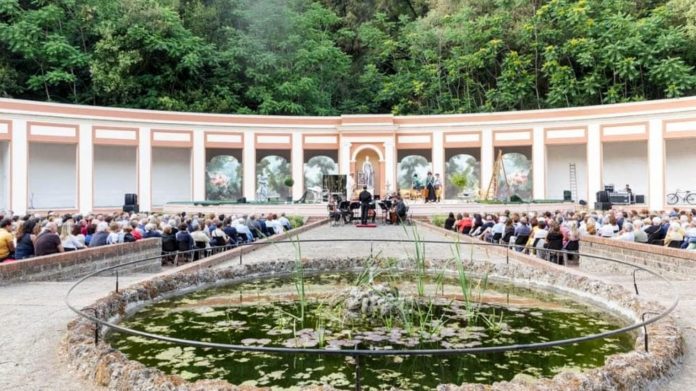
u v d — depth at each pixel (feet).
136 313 24.58
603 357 17.71
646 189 102.89
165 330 21.31
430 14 154.71
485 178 106.63
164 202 111.96
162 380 13.51
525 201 95.40
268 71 139.95
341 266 39.24
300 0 155.63
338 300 24.84
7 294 27.04
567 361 17.26
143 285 27.02
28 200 89.15
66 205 100.53
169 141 102.63
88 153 94.73
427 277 35.47
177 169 113.91
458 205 85.97
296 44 144.46
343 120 110.22
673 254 33.76
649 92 120.67
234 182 110.52
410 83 146.51
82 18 120.57
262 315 24.06
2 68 109.70
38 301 25.29
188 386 13.11
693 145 97.40
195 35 141.28
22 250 34.88
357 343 19.22
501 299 28.02
